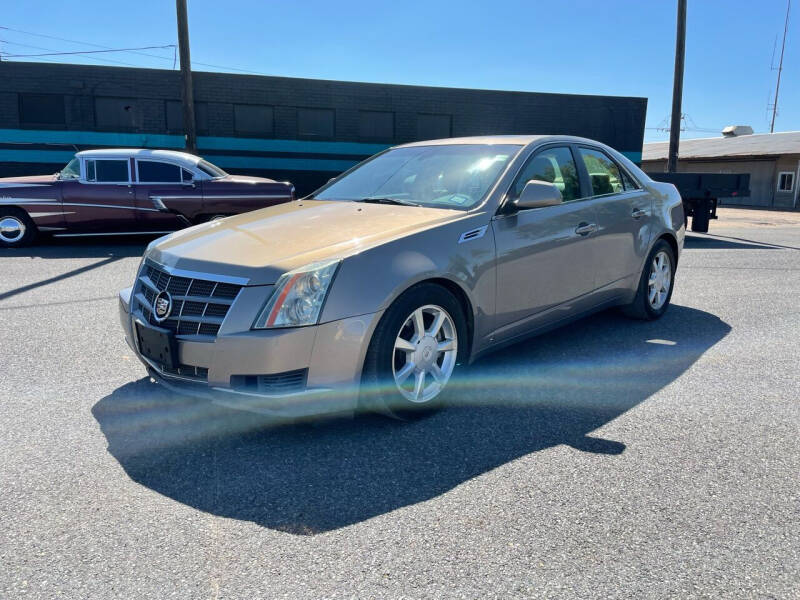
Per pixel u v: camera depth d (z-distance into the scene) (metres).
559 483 2.95
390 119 20.05
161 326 3.38
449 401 3.85
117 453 3.25
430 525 2.61
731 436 3.46
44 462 3.15
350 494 2.86
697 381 4.33
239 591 2.21
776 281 8.14
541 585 2.24
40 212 10.53
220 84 18.67
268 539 2.52
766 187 31.53
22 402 3.92
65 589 2.22
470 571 2.31
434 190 4.29
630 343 5.21
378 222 3.74
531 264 4.19
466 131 20.61
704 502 2.79
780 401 3.97
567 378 4.38
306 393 3.16
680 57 17.70
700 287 7.68
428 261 3.50
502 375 4.44
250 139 19.12
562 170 4.68
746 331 5.59
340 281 3.20
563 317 4.66
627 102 21.66
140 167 10.79
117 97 18.20
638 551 2.43
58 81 17.81
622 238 5.09
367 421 3.66
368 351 3.33
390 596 2.19
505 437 3.45
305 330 3.11
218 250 3.43
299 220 3.89
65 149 18.14
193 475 3.03
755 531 2.57
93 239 12.14
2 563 2.36
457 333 3.76
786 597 2.18
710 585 2.24
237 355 3.10
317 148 19.62
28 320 5.83
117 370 4.52
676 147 18.11
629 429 3.55
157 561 2.38
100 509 2.73
